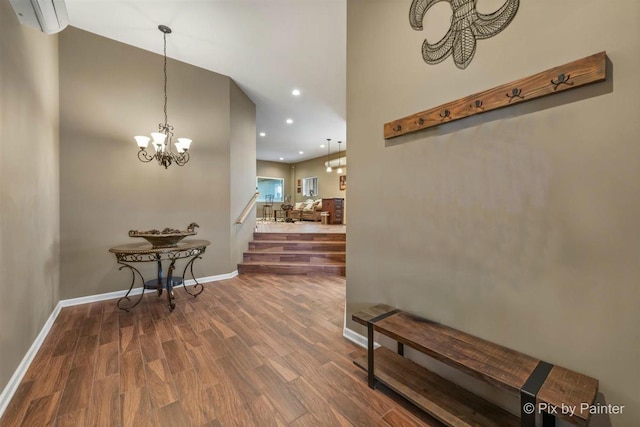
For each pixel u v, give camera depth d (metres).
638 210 1.00
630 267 1.02
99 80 3.07
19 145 1.78
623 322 1.04
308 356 1.94
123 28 2.95
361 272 2.13
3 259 1.51
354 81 2.17
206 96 3.84
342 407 1.44
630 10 1.00
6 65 1.60
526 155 1.28
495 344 1.38
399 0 1.82
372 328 1.61
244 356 1.93
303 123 6.34
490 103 1.36
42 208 2.25
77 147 2.95
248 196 4.74
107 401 1.47
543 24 1.21
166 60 3.51
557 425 1.18
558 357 1.19
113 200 3.16
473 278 1.48
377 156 2.00
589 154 1.10
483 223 1.44
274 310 2.81
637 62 0.99
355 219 2.18
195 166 3.74
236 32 3.01
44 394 1.52
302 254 4.59
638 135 0.99
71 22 2.85
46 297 2.32
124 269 3.24
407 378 1.58
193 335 2.25
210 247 3.90
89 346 2.05
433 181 1.66
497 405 1.38
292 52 3.40
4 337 1.50
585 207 1.12
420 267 1.74
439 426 1.31
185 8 2.65
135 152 3.30
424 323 1.62
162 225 3.47
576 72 1.11
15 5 1.47
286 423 1.33
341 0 2.53
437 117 1.59
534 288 1.26
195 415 1.38
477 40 1.43
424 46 1.68
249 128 4.80
